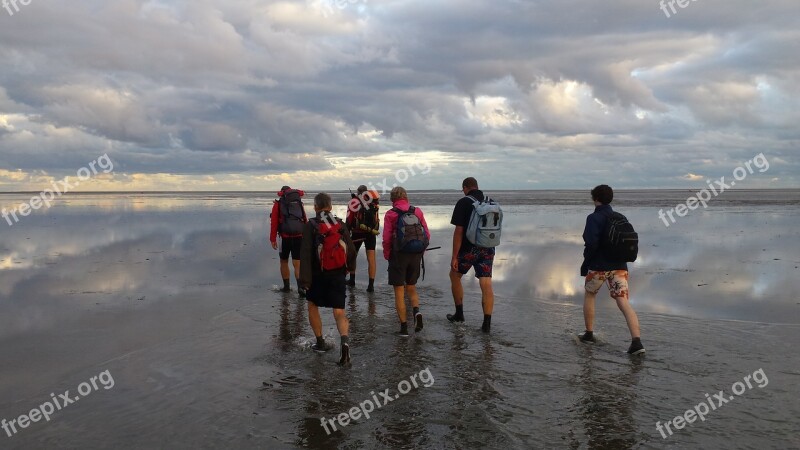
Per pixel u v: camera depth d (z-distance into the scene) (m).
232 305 9.06
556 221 26.58
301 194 10.34
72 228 23.23
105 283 10.81
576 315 8.51
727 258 13.89
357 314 8.68
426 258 14.66
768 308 8.76
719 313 8.52
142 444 4.39
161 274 11.91
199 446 4.36
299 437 4.51
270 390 5.50
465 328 7.84
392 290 10.57
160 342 7.00
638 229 21.83
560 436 4.50
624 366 6.16
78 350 6.65
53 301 9.21
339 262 6.50
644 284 10.78
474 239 7.55
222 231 21.72
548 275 11.92
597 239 6.90
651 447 4.31
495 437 4.49
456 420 4.81
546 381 5.71
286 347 6.88
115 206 46.81
